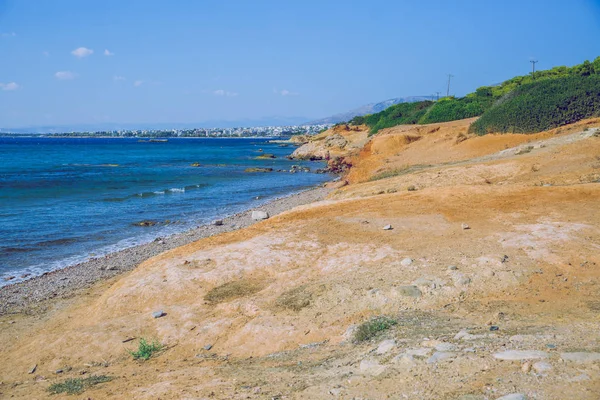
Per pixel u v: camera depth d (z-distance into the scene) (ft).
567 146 82.74
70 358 33.27
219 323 34.19
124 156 321.32
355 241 47.16
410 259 39.37
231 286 40.22
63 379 29.58
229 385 23.56
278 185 158.40
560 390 17.16
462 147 119.85
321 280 38.73
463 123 164.04
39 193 133.49
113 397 24.23
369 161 138.72
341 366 24.06
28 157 307.99
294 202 113.91
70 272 61.26
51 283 56.75
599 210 48.91
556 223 45.70
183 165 241.96
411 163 120.06
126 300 40.42
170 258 48.03
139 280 43.11
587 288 31.99
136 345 33.53
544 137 106.93
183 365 29.35
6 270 62.69
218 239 53.11
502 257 37.58
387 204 61.77
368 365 22.75
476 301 32.07
